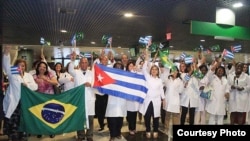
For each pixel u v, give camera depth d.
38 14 6.02
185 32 8.13
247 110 5.76
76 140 4.59
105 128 5.56
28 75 4.14
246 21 6.37
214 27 5.40
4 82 4.82
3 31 8.44
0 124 4.73
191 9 5.43
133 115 4.96
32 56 14.33
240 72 5.64
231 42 10.14
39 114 3.96
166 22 6.69
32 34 9.06
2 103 4.15
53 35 9.27
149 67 4.85
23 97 3.88
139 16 6.10
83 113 4.23
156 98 4.73
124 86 4.49
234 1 4.86
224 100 5.14
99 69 4.42
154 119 4.78
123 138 4.73
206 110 5.21
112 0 4.88
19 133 3.99
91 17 6.29
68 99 4.14
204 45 11.20
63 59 12.39
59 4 5.18
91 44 11.99
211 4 5.10
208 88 5.08
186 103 5.15
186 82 5.20
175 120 5.44
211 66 5.45
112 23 6.96
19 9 5.56
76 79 4.32
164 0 4.86
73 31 8.33
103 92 4.37
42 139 4.67
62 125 4.09
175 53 13.87
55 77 4.62
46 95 4.02
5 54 3.90
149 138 4.73
